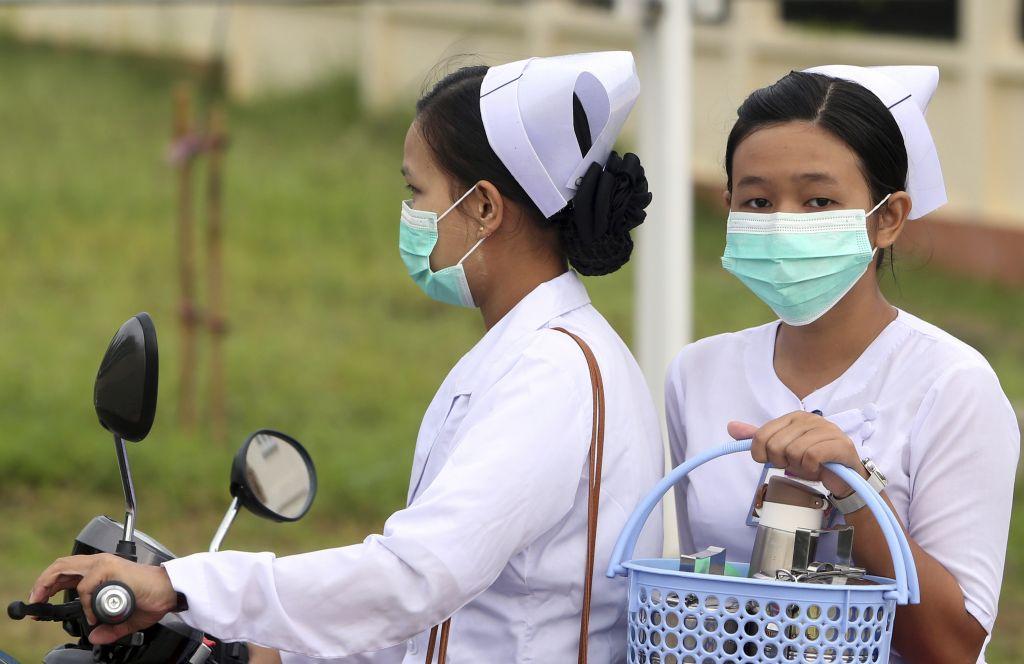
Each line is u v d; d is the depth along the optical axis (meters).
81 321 38.69
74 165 53.28
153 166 54.28
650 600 7.79
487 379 8.78
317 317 41.41
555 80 8.73
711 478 9.23
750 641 7.48
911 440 8.56
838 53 51.28
